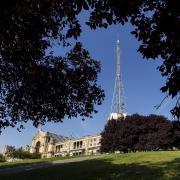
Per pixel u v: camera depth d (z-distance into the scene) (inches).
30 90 992.2
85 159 2285.9
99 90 1084.5
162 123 3437.5
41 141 6594.5
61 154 6392.7
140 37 580.7
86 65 1046.4
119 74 5172.2
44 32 821.9
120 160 1840.6
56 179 1306.6
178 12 541.6
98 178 1264.8
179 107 557.0
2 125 1039.0
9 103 1027.3
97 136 6033.5
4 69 927.7
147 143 3437.5
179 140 3363.7
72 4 669.9
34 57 895.7
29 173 1524.4
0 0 681.0
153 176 1245.7
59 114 1061.1
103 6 615.2
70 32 685.9
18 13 744.3
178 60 555.8
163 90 556.1
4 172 1678.2
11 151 5068.9
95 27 631.2
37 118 1066.7
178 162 1609.3
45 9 776.3
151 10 583.5
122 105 4938.5
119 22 614.5
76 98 1062.4
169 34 551.2
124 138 3540.8
